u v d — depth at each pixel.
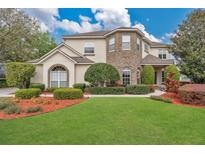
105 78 21.02
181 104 14.82
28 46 36.78
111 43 27.30
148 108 12.55
